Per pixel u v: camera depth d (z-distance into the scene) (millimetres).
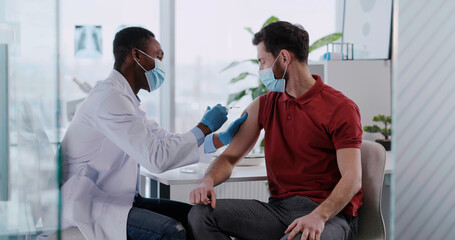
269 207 1765
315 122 1749
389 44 2943
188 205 1954
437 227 1659
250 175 1976
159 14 3180
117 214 1700
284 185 1805
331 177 1755
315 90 1785
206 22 3246
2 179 1319
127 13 3092
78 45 2990
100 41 3020
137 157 1713
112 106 1695
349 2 3320
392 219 1421
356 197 1774
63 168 1726
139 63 1867
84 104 1741
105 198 1768
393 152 1447
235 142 1955
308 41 1833
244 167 2201
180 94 3232
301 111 1780
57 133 1301
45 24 1283
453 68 1619
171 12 3143
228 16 3285
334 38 3037
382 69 2947
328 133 1742
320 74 3037
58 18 1292
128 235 1689
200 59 3250
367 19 3127
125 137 1692
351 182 1627
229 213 1683
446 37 1601
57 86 1298
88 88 3008
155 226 1636
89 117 1719
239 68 3314
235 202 1746
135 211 1717
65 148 1740
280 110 1848
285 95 1833
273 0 3379
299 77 1803
